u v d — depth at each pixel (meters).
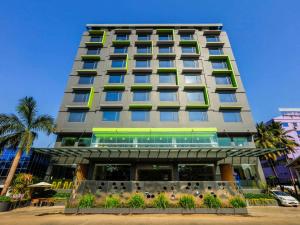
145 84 30.75
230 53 33.94
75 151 20.94
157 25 37.44
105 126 27.06
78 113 28.27
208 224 10.52
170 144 24.25
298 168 27.33
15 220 11.59
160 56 33.31
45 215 13.28
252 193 21.91
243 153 22.52
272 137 33.19
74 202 14.23
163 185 14.67
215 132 25.42
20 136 20.67
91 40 35.62
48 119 22.34
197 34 36.31
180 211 13.58
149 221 11.20
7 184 18.47
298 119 49.59
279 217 12.66
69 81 30.92
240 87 30.36
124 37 36.38
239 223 10.75
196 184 14.66
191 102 29.08
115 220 11.44
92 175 21.69
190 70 31.48
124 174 22.83
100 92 29.95
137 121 27.52
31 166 26.14
